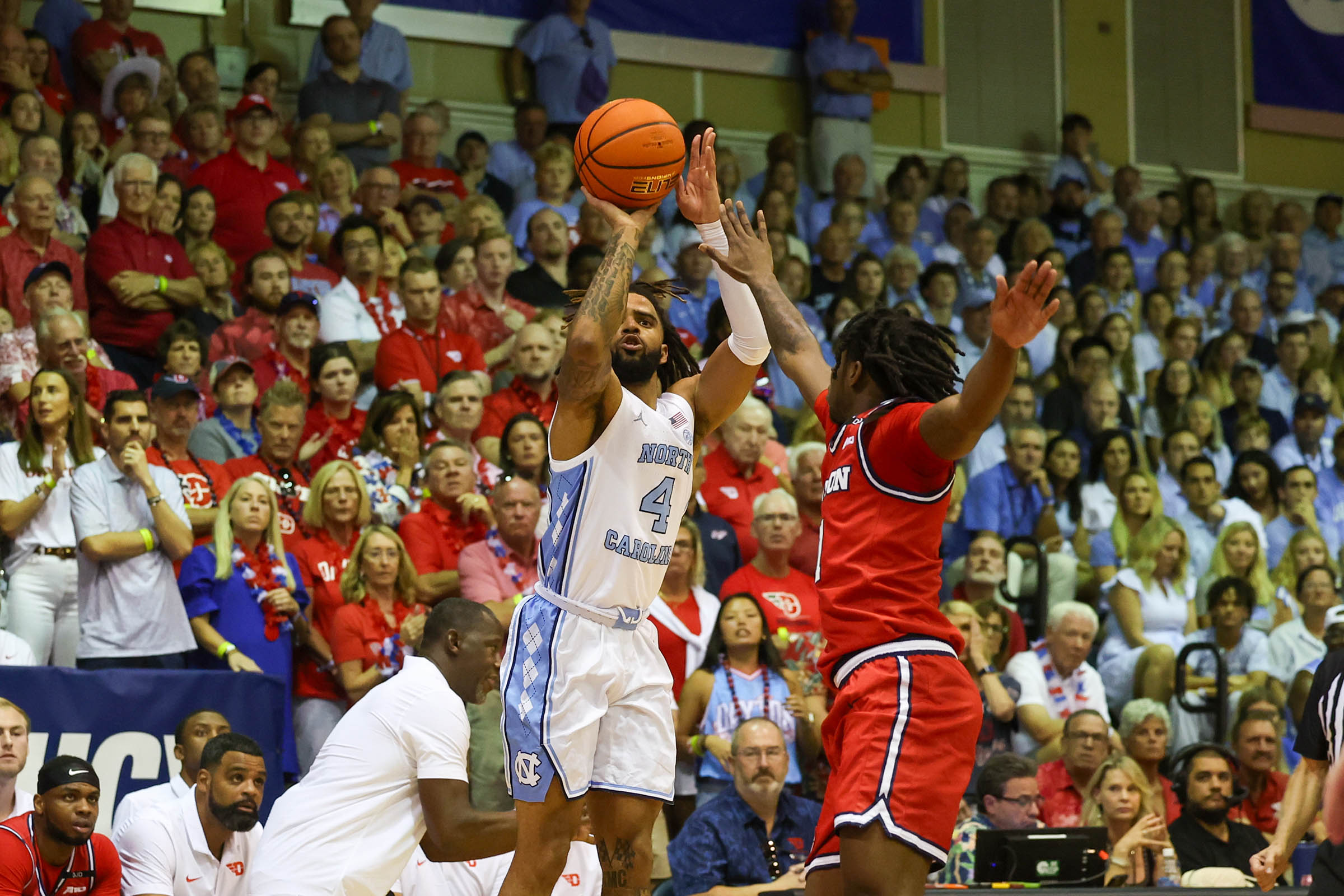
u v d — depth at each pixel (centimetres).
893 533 452
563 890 699
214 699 764
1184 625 1180
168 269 1134
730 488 1108
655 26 1733
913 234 1661
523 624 496
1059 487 1284
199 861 672
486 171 1498
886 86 1752
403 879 696
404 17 1602
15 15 1269
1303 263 1864
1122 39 1958
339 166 1296
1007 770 787
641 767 494
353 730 579
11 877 637
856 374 470
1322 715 556
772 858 786
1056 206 1731
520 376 1112
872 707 443
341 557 909
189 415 931
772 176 1609
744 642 902
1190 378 1484
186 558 858
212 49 1479
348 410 1036
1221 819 866
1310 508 1363
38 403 853
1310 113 2041
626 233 485
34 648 832
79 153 1220
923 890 434
